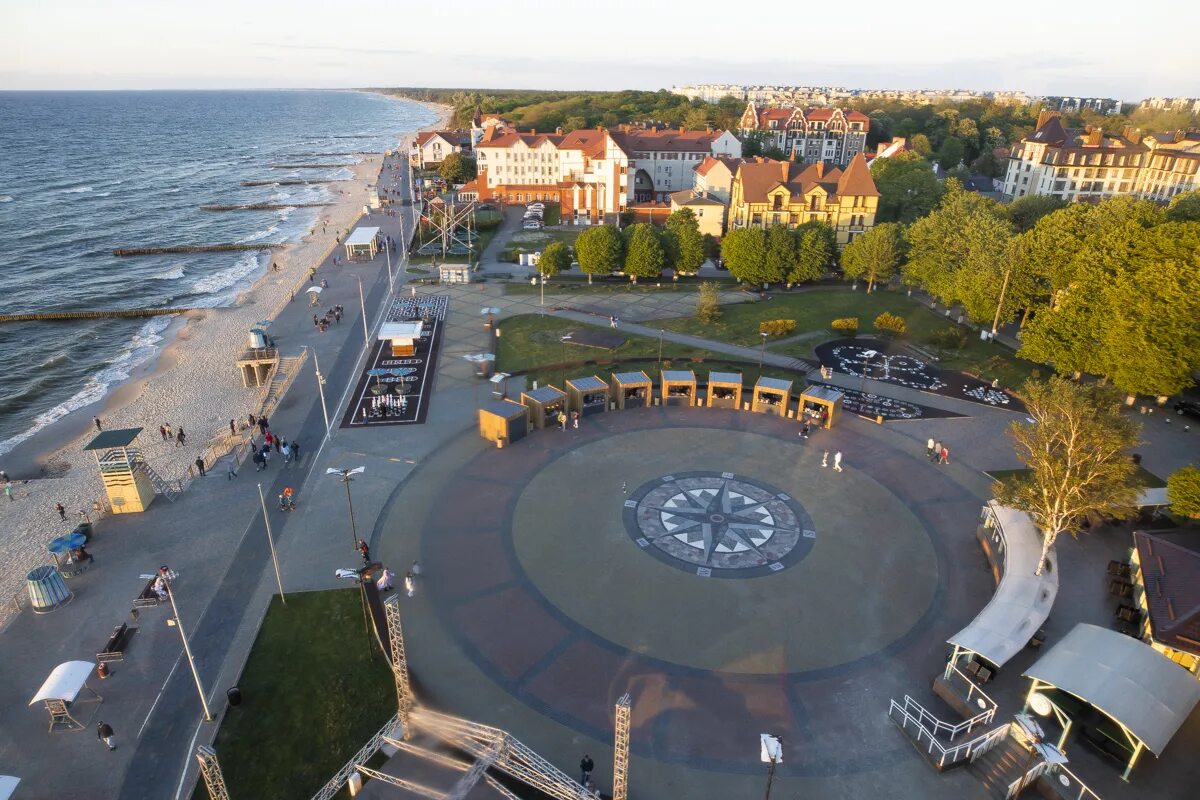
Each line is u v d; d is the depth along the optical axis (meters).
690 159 170.25
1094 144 141.00
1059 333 65.50
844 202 117.88
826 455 56.72
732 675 35.22
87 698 33.88
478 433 59.88
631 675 35.12
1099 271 64.88
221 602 40.38
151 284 119.00
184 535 46.56
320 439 59.00
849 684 34.91
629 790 29.25
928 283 91.38
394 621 29.73
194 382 76.75
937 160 193.50
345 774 29.09
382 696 33.97
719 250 124.75
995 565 42.66
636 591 41.16
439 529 46.81
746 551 44.91
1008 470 55.12
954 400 67.75
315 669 35.53
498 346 79.81
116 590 41.47
